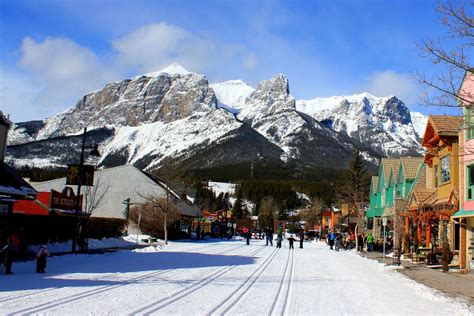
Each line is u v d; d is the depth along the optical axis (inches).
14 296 487.2
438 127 1144.2
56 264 852.6
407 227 1439.5
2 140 956.6
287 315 449.1
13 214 1071.0
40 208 1469.0
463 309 531.2
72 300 476.1
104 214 2287.2
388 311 500.4
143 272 770.2
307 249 1827.0
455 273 966.4
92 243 1412.4
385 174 2086.6
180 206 2317.9
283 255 1369.3
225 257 1182.3
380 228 2161.7
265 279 741.9
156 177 2522.1
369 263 1211.9
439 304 569.6
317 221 4574.3
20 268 767.7
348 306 519.8
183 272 793.6
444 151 1195.3
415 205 1343.5
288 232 4763.8
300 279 768.3
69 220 1309.1
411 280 818.8
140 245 1583.4
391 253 1633.9
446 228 1206.3
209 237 2797.7
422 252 1206.9
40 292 520.4
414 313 496.4
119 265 877.2
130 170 2313.0
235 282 684.1
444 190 1176.2
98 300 482.3
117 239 1622.8
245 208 5629.9
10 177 914.1
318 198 5457.7
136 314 421.1
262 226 4894.2
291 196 6338.6
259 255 1321.4
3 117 951.0
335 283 733.3
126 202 2119.8
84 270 768.9
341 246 2020.2
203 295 547.2
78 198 1173.1
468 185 1022.4
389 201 1931.6
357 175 2856.8
